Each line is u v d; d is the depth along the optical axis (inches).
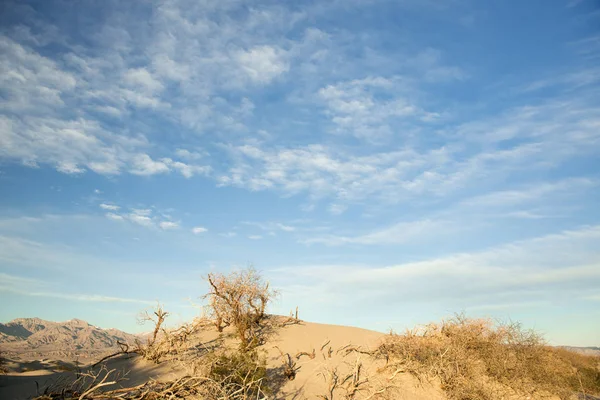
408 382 956.0
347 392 776.3
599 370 1282.0
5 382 663.1
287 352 1042.7
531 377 1074.7
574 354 1444.4
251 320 1140.5
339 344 1149.7
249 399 676.1
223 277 1082.7
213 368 674.8
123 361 919.7
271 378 892.0
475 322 1193.4
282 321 1272.1
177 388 554.6
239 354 823.1
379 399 820.0
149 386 576.4
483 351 1115.3
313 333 1217.4
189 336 1031.0
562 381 1127.0
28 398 565.6
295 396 820.6
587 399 1085.8
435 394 936.9
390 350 1090.7
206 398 558.9
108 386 716.7
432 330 1197.1
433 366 967.0
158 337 949.8
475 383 961.5
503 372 1058.1
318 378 913.5
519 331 1181.7
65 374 762.8
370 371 980.6
